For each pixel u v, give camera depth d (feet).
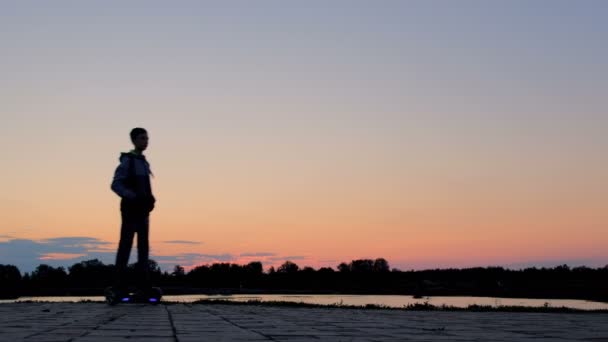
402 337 18.26
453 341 16.92
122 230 39.01
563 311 46.39
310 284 515.09
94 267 309.01
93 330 18.86
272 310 40.93
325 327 22.40
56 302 45.70
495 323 27.25
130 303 39.78
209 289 460.55
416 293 346.95
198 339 16.16
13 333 17.47
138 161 39.11
